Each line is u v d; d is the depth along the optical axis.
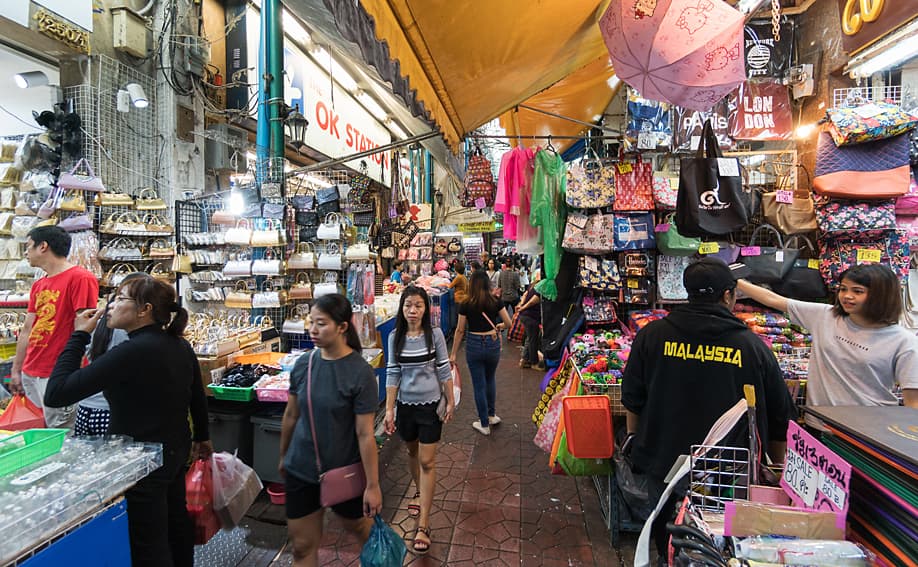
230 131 4.95
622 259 3.49
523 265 12.01
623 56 2.43
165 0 4.14
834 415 1.06
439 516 2.71
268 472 2.79
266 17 4.03
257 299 3.59
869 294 1.84
